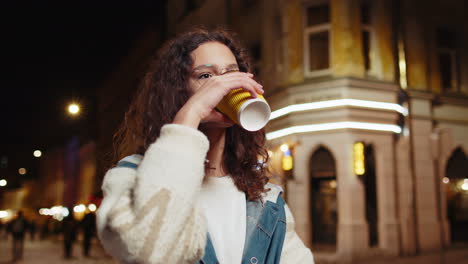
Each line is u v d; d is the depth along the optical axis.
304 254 1.32
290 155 12.12
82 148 35.69
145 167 0.95
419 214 12.56
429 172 12.96
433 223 12.74
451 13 14.27
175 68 1.28
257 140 1.43
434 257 11.57
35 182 55.66
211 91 1.01
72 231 16.84
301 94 12.16
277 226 1.27
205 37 1.32
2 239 35.94
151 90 1.34
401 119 12.56
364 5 12.73
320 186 12.16
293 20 12.62
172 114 1.27
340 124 11.60
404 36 13.30
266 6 13.48
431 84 13.61
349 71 11.85
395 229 11.90
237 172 1.32
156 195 0.91
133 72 21.95
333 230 11.77
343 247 11.16
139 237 0.88
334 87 11.75
